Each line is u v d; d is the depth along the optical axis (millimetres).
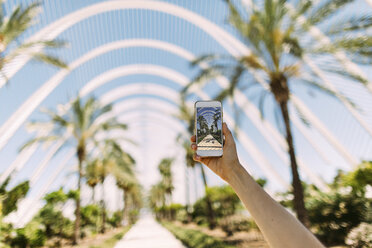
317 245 854
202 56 11641
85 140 19031
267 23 9773
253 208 969
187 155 27297
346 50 9000
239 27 10695
